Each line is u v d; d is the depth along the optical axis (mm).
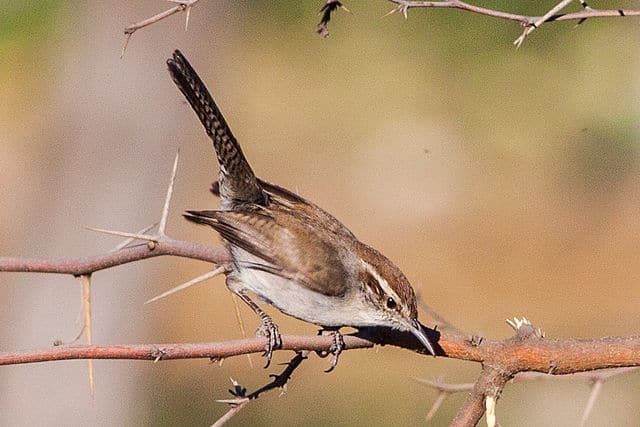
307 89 22953
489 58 15031
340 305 6922
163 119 13375
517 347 5750
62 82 13383
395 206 23922
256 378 17812
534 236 22375
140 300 13938
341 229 7234
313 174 24625
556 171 22828
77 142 13250
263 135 24984
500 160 22891
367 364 18250
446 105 20312
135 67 13195
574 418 15523
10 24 13766
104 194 13234
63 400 13469
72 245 13227
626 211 22531
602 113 17156
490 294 20859
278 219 7086
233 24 15219
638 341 5719
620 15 5727
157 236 5977
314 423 16250
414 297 6777
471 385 6500
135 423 14023
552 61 15000
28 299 13422
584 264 21594
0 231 19875
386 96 23000
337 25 16500
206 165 21656
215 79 15195
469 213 23484
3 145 20484
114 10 13109
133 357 4961
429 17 14352
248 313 19906
